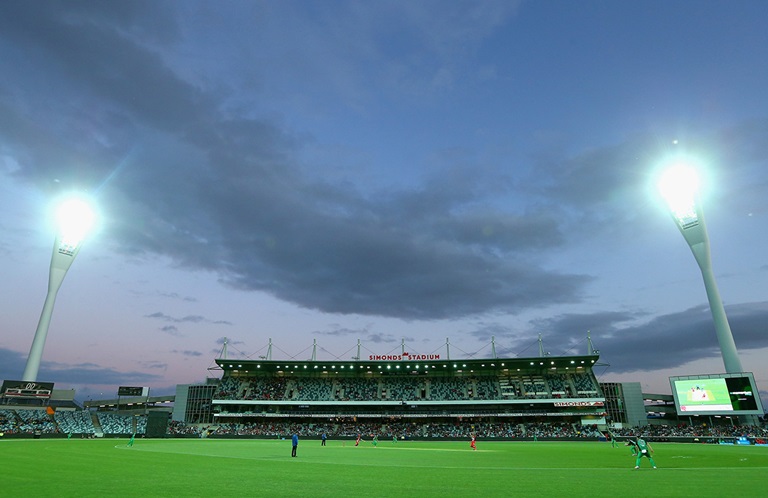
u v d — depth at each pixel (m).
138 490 18.55
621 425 111.81
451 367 119.06
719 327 104.44
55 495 17.14
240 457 40.50
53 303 119.31
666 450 60.38
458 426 109.06
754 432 85.62
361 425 112.12
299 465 31.80
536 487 19.69
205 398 124.62
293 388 118.75
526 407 109.25
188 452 47.59
